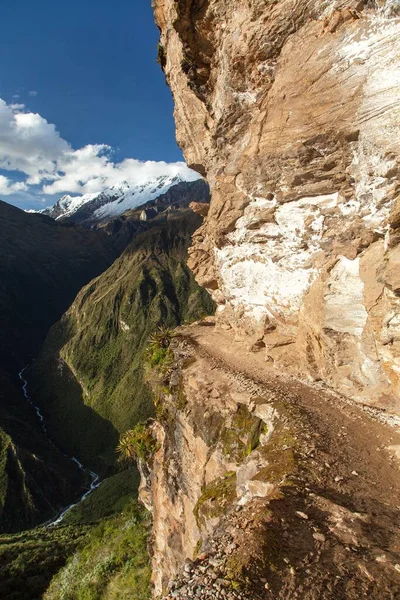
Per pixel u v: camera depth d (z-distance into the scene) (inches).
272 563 219.3
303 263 606.9
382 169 447.2
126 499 2773.1
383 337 417.4
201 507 430.6
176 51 838.5
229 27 639.1
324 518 264.5
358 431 411.2
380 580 208.7
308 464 340.8
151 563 952.9
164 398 754.8
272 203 650.8
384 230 446.6
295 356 624.1
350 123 484.4
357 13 461.1
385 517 270.1
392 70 428.8
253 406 501.0
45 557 1956.2
